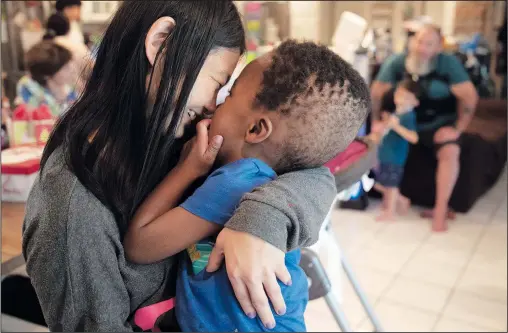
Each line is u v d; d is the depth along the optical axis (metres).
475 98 2.58
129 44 0.61
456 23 2.73
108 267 0.60
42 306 0.63
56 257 0.58
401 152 2.71
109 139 0.61
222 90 0.68
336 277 1.37
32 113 1.42
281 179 0.61
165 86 0.59
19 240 0.99
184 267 0.67
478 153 2.73
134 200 0.62
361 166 1.09
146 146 0.61
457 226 2.66
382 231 2.58
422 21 2.60
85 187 0.59
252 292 0.57
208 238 0.65
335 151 0.66
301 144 0.63
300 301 0.67
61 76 1.48
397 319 1.96
